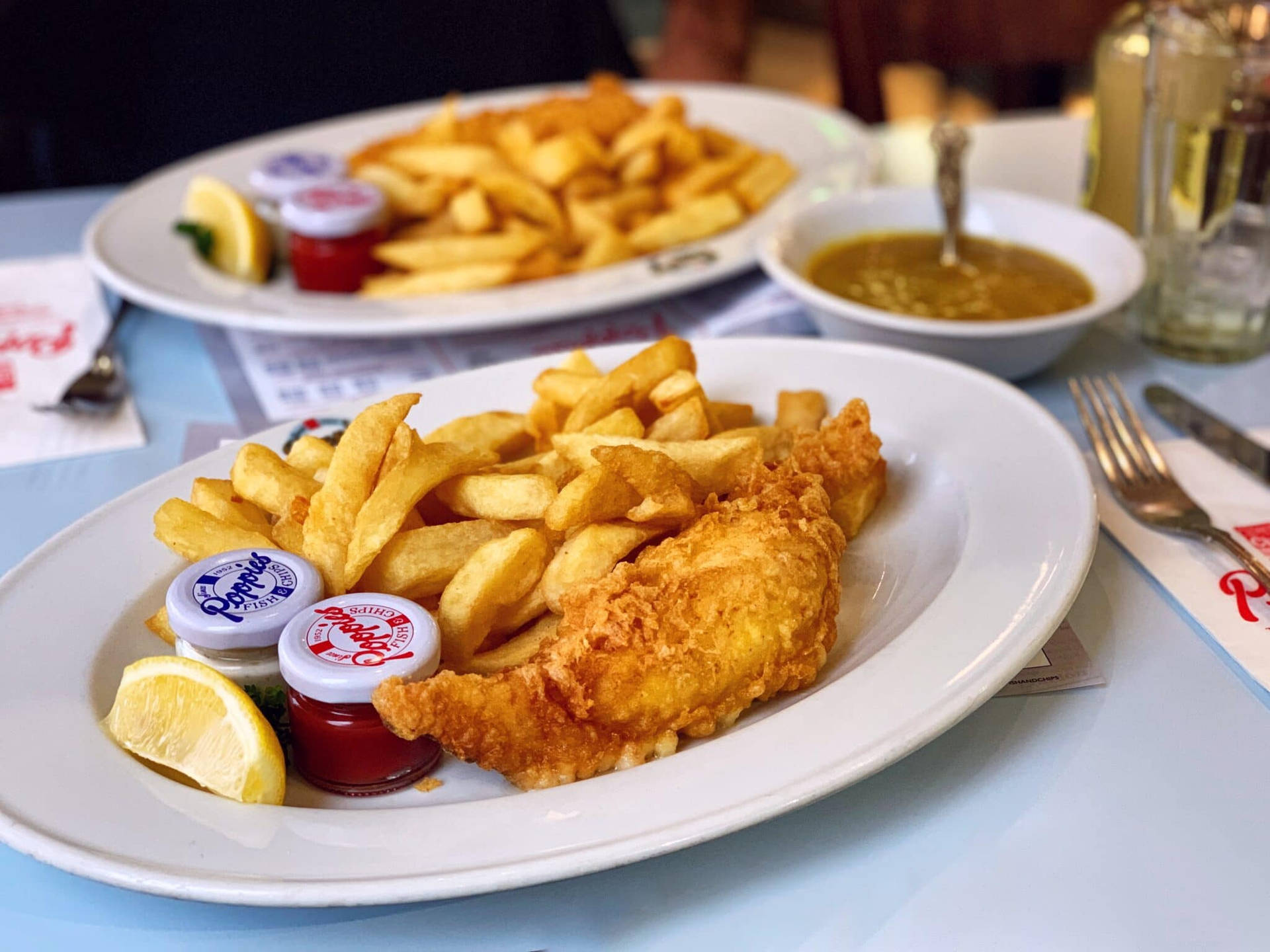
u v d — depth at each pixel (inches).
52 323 23.3
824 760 10.5
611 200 25.2
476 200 24.1
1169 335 20.5
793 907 10.5
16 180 39.0
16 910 10.8
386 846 10.0
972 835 11.1
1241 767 11.7
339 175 25.7
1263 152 18.8
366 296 22.6
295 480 14.3
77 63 39.8
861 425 14.9
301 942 10.4
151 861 9.8
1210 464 16.5
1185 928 10.0
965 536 14.0
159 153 42.1
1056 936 10.0
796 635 12.1
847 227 22.9
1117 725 12.3
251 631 12.1
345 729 11.4
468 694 10.9
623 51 45.3
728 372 17.9
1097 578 14.5
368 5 42.5
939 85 44.9
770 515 13.0
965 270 21.6
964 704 10.9
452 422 16.1
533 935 10.4
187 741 11.3
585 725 11.4
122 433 19.4
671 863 11.0
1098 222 21.1
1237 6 19.0
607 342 22.2
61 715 11.8
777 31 82.2
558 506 12.9
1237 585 14.0
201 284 22.8
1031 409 15.7
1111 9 35.9
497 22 43.9
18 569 13.6
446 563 13.4
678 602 12.0
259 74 42.3
